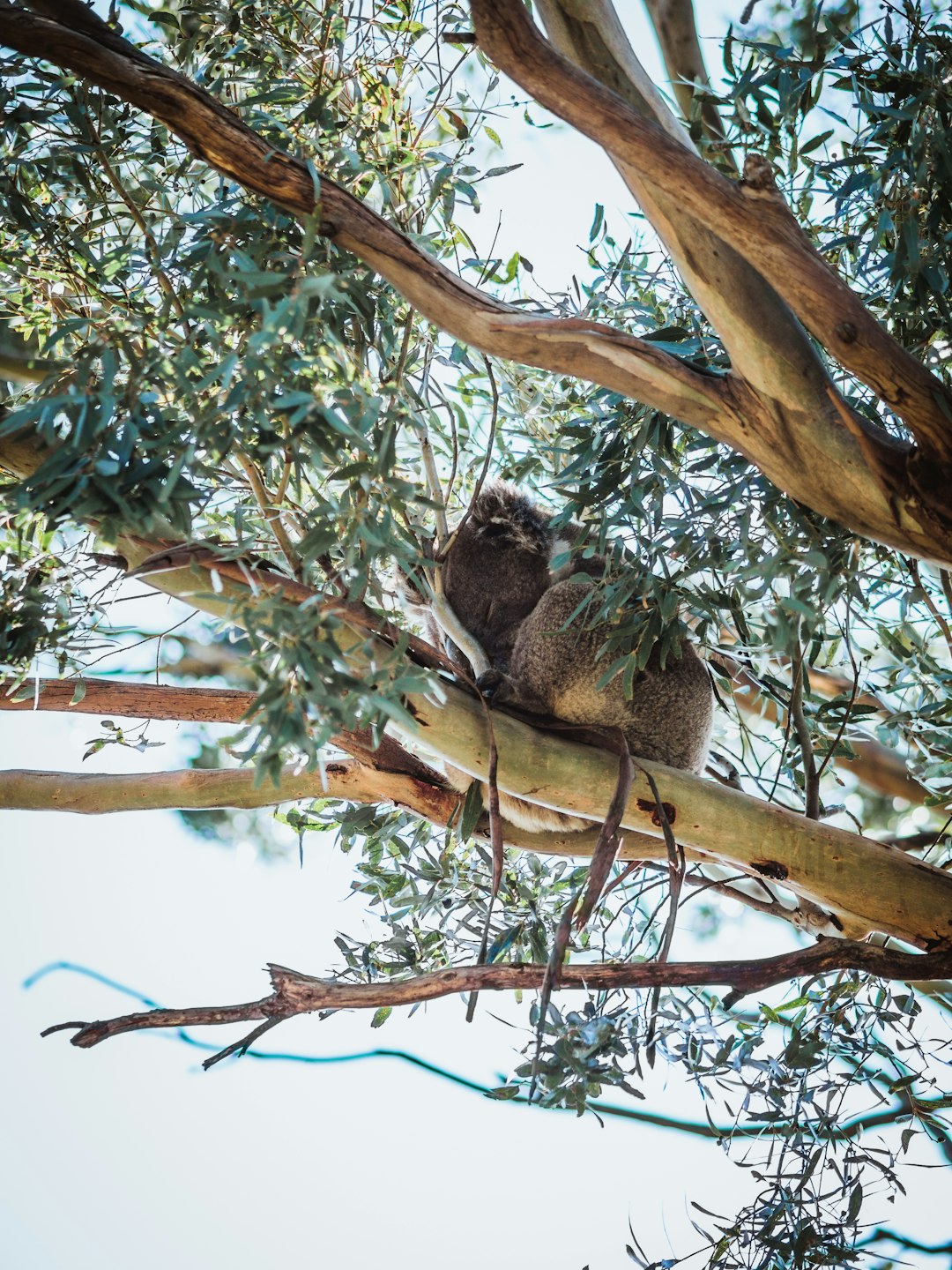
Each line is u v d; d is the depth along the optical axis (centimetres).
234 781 355
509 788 321
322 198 266
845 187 316
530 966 303
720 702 414
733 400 284
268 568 291
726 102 332
